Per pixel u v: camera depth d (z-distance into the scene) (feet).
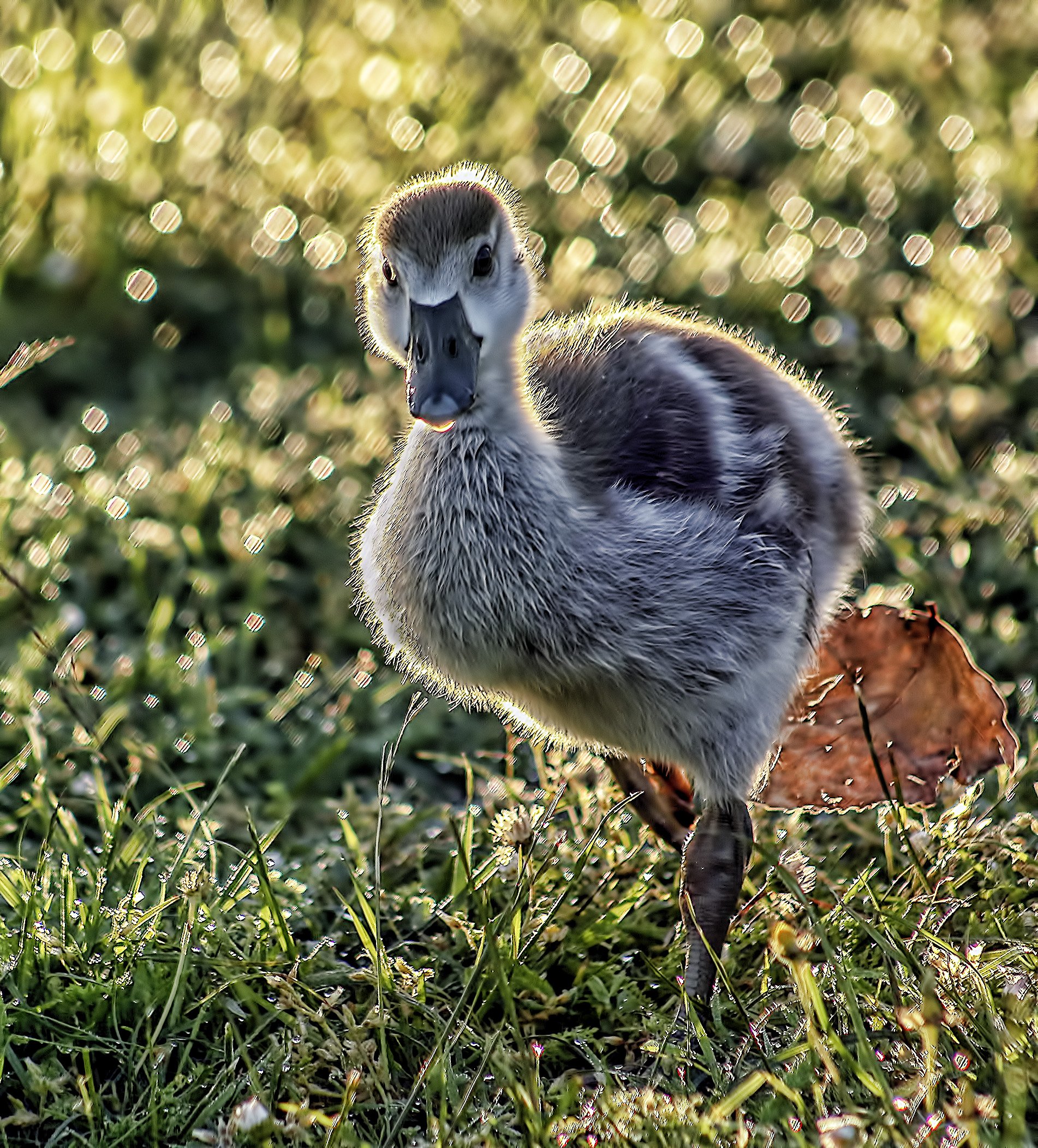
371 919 12.59
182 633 18.40
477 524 12.49
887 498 18.79
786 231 23.50
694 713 12.82
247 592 18.78
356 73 28.30
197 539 18.94
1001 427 20.12
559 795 13.76
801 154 25.22
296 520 19.62
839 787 14.16
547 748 16.29
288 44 28.99
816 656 14.10
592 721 13.24
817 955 12.61
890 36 27.40
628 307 18.89
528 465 12.46
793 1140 10.07
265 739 16.94
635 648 12.51
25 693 16.60
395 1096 11.69
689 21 28.43
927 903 12.48
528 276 13.17
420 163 26.04
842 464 14.88
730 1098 10.18
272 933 13.16
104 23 29.35
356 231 25.03
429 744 17.04
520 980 12.53
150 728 16.93
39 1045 12.11
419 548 12.72
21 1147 11.33
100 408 22.08
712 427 13.67
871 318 21.77
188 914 12.49
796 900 12.46
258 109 27.53
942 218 23.45
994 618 17.43
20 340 23.50
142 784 16.34
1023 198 23.35
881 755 14.19
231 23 29.81
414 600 12.89
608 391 13.85
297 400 21.63
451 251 12.56
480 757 16.81
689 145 25.72
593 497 12.71
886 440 20.29
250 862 13.26
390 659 16.42
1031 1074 10.39
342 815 14.34
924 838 12.95
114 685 17.24
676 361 14.25
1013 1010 10.62
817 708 14.34
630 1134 10.39
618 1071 11.98
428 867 15.05
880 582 18.08
